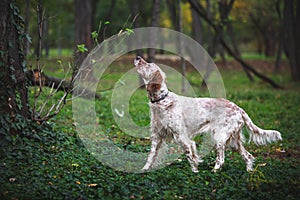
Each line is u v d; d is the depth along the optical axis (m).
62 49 35.62
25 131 7.74
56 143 8.12
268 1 26.95
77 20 23.83
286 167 7.60
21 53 7.71
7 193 5.66
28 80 8.09
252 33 47.38
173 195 6.06
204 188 6.36
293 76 23.44
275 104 15.38
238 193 6.21
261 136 7.61
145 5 31.05
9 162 6.73
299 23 22.66
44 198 5.66
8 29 7.43
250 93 17.84
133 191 6.12
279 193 6.25
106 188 6.12
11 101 7.50
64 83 9.98
